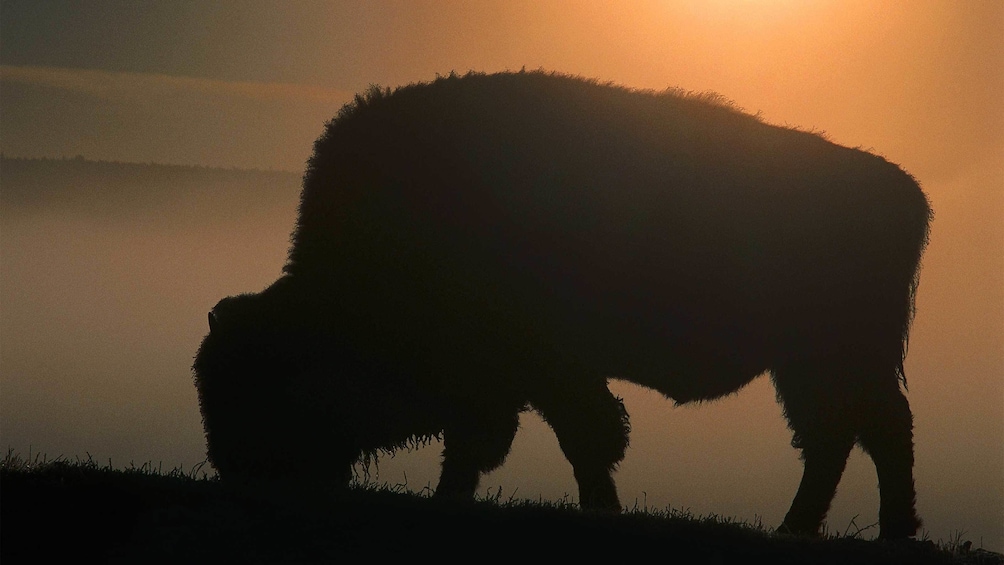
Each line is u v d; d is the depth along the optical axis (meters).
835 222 25.31
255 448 20.47
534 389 23.41
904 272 26.22
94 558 18.73
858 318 25.56
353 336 21.58
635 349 24.16
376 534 19.94
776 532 23.06
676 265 23.92
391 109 23.78
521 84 24.30
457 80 24.33
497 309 22.88
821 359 25.59
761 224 24.64
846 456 25.62
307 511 20.42
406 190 23.00
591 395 23.50
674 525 21.50
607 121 24.17
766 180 24.88
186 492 21.11
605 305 23.61
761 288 24.70
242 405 20.34
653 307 23.91
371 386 21.67
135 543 19.20
